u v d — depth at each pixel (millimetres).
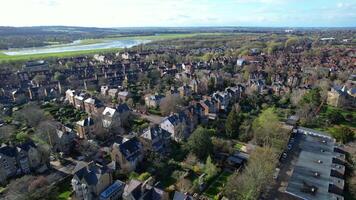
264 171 86625
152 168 95375
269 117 122938
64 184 89562
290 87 185500
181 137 116625
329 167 95000
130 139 101062
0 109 153375
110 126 126312
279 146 107750
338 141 116938
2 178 91062
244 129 120062
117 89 184875
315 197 80625
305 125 136625
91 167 84688
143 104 166875
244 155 105562
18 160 94750
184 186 83062
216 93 161000
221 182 89562
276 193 84375
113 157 96812
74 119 143125
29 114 134250
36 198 79688
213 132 122938
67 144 109750
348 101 166000
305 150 107438
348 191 85750
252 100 163750
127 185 80188
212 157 101688
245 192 79750
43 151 100250
